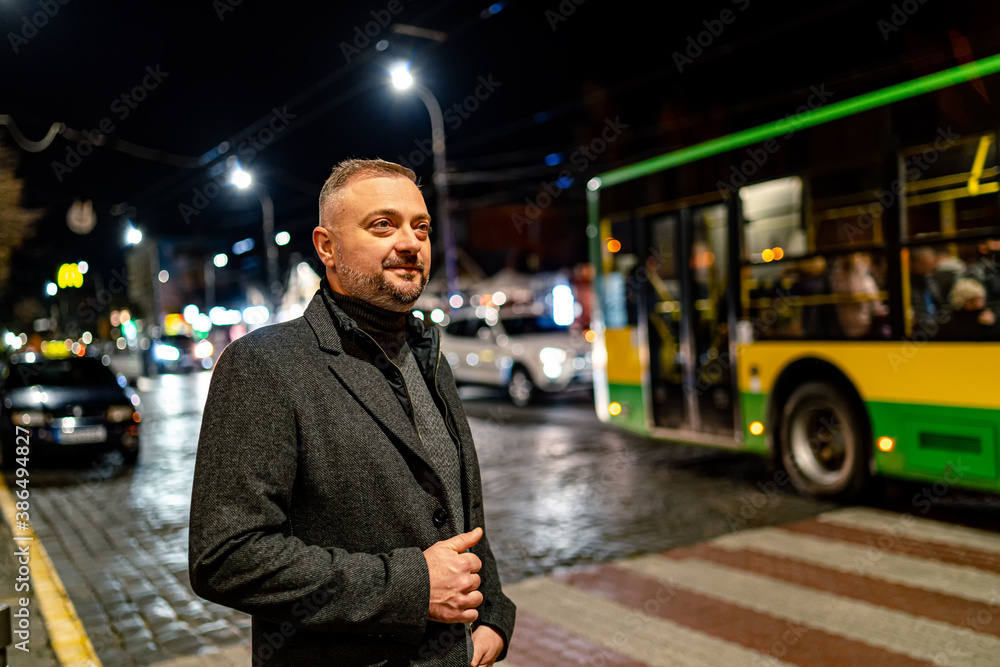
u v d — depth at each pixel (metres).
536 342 15.83
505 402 16.91
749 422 7.81
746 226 7.76
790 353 7.33
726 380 8.05
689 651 4.06
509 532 6.57
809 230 7.12
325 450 1.59
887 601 4.62
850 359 6.77
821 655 3.93
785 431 7.47
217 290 55.25
